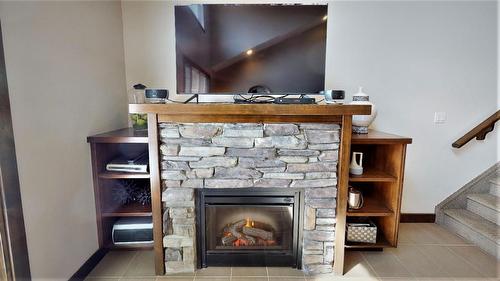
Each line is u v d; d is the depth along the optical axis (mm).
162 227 1808
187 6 1892
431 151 2520
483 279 1831
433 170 2557
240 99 2115
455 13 2340
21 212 1290
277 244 1959
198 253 1910
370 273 1893
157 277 1841
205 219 1865
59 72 1574
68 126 1660
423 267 1963
